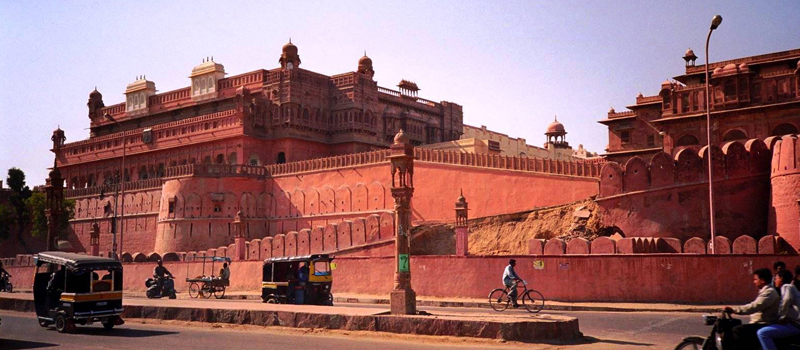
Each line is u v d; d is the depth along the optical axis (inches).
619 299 895.1
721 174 1119.0
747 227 1096.8
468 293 994.1
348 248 1545.3
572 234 1270.9
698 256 868.6
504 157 1606.8
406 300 661.3
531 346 535.2
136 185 2507.4
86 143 3011.8
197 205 2153.1
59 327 676.1
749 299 844.6
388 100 2691.9
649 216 1159.0
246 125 2415.1
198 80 2765.7
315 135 2519.7
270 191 2244.1
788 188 1009.5
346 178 2028.8
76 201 2760.8
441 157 1747.0
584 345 537.6
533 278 946.7
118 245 2519.7
